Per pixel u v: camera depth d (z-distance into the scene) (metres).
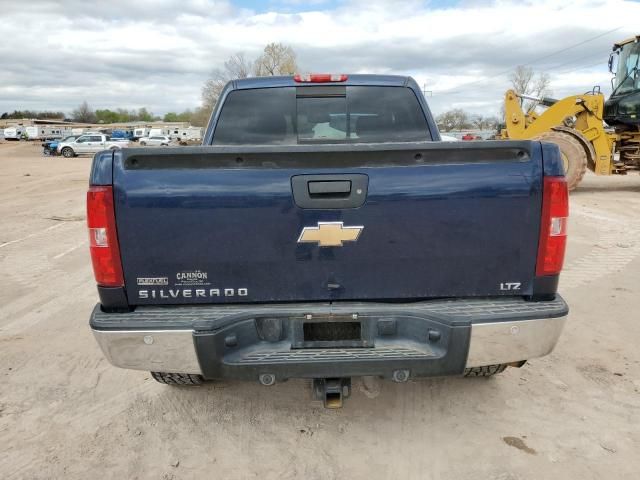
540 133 14.59
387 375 2.53
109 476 2.76
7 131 73.38
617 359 3.98
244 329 2.54
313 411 3.32
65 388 3.68
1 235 9.22
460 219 2.54
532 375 3.75
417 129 4.15
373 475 2.72
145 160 2.48
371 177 2.51
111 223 2.50
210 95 62.00
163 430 3.16
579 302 5.27
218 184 2.49
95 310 2.63
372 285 2.61
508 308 2.56
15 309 5.33
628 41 13.85
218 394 3.55
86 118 141.25
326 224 2.53
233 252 2.55
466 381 3.67
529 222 2.56
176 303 2.61
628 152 14.09
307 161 2.49
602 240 8.10
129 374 3.88
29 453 2.96
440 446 2.95
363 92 4.11
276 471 2.77
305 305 2.61
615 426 3.12
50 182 19.14
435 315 2.49
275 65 57.62
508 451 2.89
